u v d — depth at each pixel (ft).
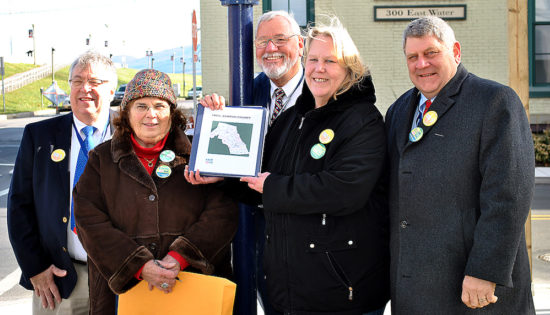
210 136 9.07
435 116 8.23
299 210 8.38
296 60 11.19
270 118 11.55
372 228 8.74
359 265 8.53
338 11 37.73
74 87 10.14
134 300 8.61
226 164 8.93
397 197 8.53
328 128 8.74
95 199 8.96
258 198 9.61
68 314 10.00
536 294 16.52
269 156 9.71
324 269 8.42
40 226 9.96
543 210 30.68
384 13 37.70
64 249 9.82
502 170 7.58
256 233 10.85
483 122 7.85
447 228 8.00
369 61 38.19
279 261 8.77
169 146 9.38
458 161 7.97
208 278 8.48
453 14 37.96
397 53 38.04
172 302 8.55
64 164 10.03
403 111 9.00
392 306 8.61
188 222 9.06
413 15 37.76
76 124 10.32
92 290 9.18
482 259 7.55
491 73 38.42
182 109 10.20
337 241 8.41
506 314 8.02
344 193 8.20
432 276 8.11
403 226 8.37
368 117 8.68
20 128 79.71
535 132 47.42
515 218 7.49
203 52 36.68
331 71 8.69
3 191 35.60
